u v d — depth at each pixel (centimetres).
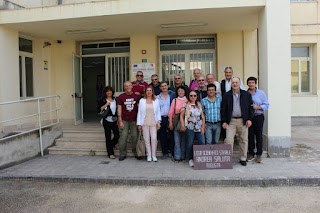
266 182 511
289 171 553
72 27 793
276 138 656
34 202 454
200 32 895
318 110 1180
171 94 671
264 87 671
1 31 745
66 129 823
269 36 647
